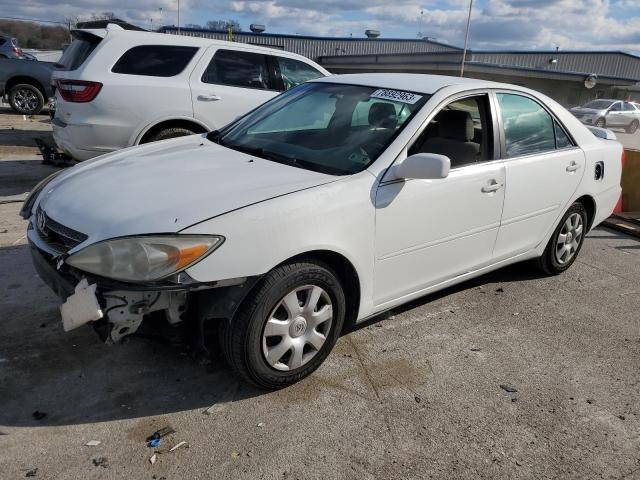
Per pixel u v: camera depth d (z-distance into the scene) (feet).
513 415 9.87
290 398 9.80
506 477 8.41
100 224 8.63
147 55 20.83
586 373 11.44
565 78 124.88
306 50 157.48
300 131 12.17
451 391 10.41
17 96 46.32
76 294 8.14
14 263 14.40
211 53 21.91
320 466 8.29
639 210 24.23
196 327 9.25
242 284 8.80
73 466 7.94
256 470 8.11
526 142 13.80
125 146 20.59
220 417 9.18
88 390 9.62
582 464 8.82
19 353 10.48
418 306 13.82
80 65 20.17
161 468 8.02
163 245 8.16
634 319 14.07
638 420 10.03
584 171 15.38
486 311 13.87
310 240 9.30
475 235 12.57
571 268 17.42
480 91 12.75
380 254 10.59
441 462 8.59
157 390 9.74
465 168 11.97
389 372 10.84
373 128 11.44
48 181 11.32
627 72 160.56
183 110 21.12
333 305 10.12
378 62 140.36
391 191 10.46
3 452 8.09
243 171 10.33
